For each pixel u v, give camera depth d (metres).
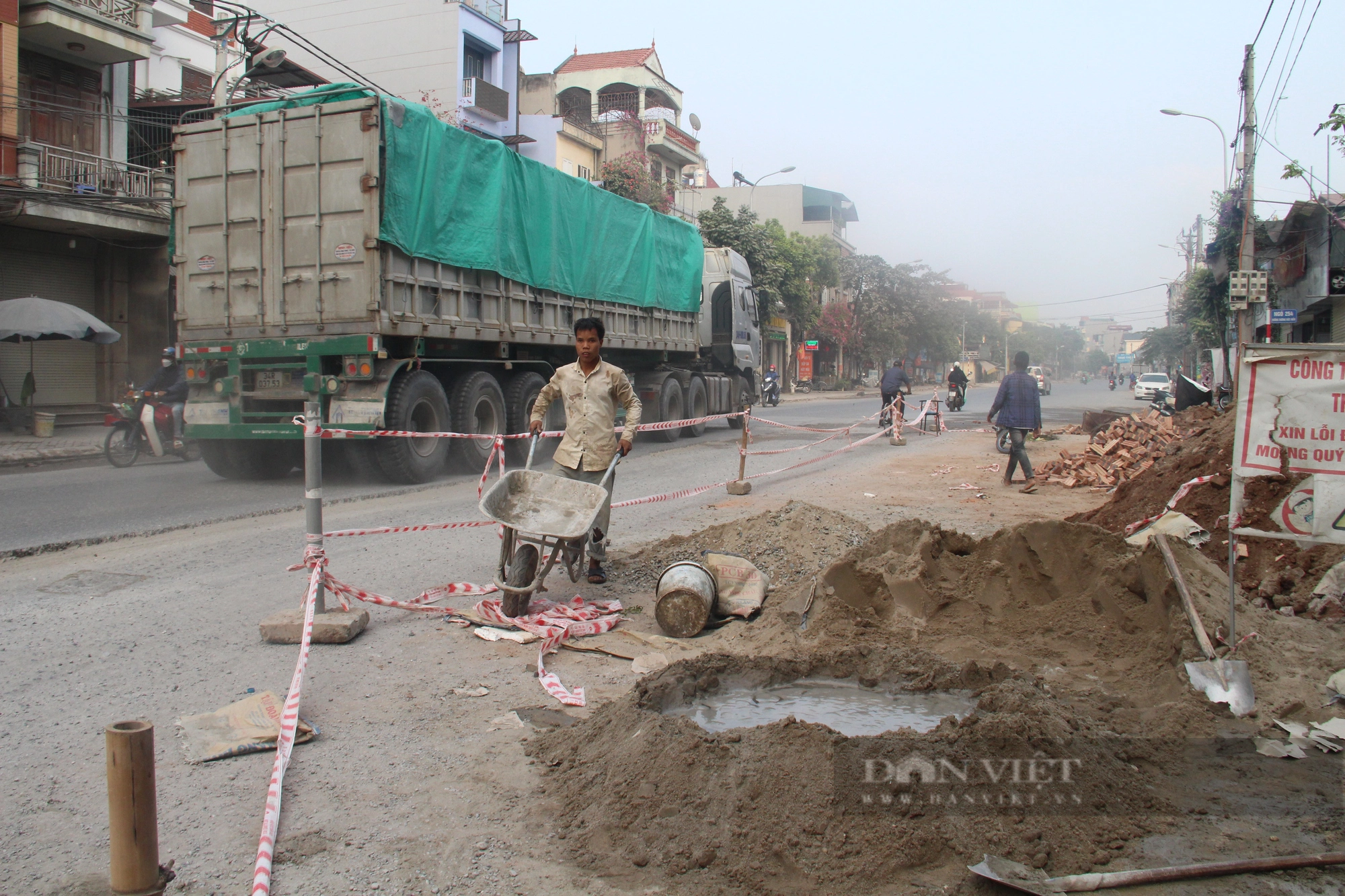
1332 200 22.83
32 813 2.88
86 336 15.72
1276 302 27.44
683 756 2.89
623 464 13.39
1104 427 18.75
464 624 5.06
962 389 29.64
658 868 2.56
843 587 4.91
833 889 2.45
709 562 5.34
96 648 4.58
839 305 56.31
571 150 33.84
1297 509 3.96
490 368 12.32
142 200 17.30
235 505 9.05
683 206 41.81
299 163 9.75
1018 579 4.95
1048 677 4.16
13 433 16.38
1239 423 4.07
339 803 2.97
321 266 9.73
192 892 2.44
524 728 3.61
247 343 10.12
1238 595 4.51
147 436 12.82
